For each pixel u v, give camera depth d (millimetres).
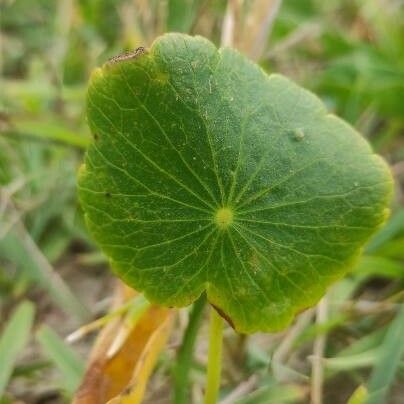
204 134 88
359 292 166
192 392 134
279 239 92
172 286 93
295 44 222
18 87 208
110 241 91
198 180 89
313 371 126
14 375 141
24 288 167
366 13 243
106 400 111
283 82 91
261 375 129
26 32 265
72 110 214
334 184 90
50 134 175
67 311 159
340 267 92
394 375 128
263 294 94
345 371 137
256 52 164
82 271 182
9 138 186
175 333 139
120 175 89
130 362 113
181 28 182
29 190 185
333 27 247
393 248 158
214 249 92
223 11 186
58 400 141
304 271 92
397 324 126
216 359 106
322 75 217
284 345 137
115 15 238
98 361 113
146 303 114
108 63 85
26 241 163
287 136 90
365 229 90
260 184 90
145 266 92
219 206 91
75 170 187
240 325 96
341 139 90
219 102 88
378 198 90
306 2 258
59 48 228
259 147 89
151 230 91
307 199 90
